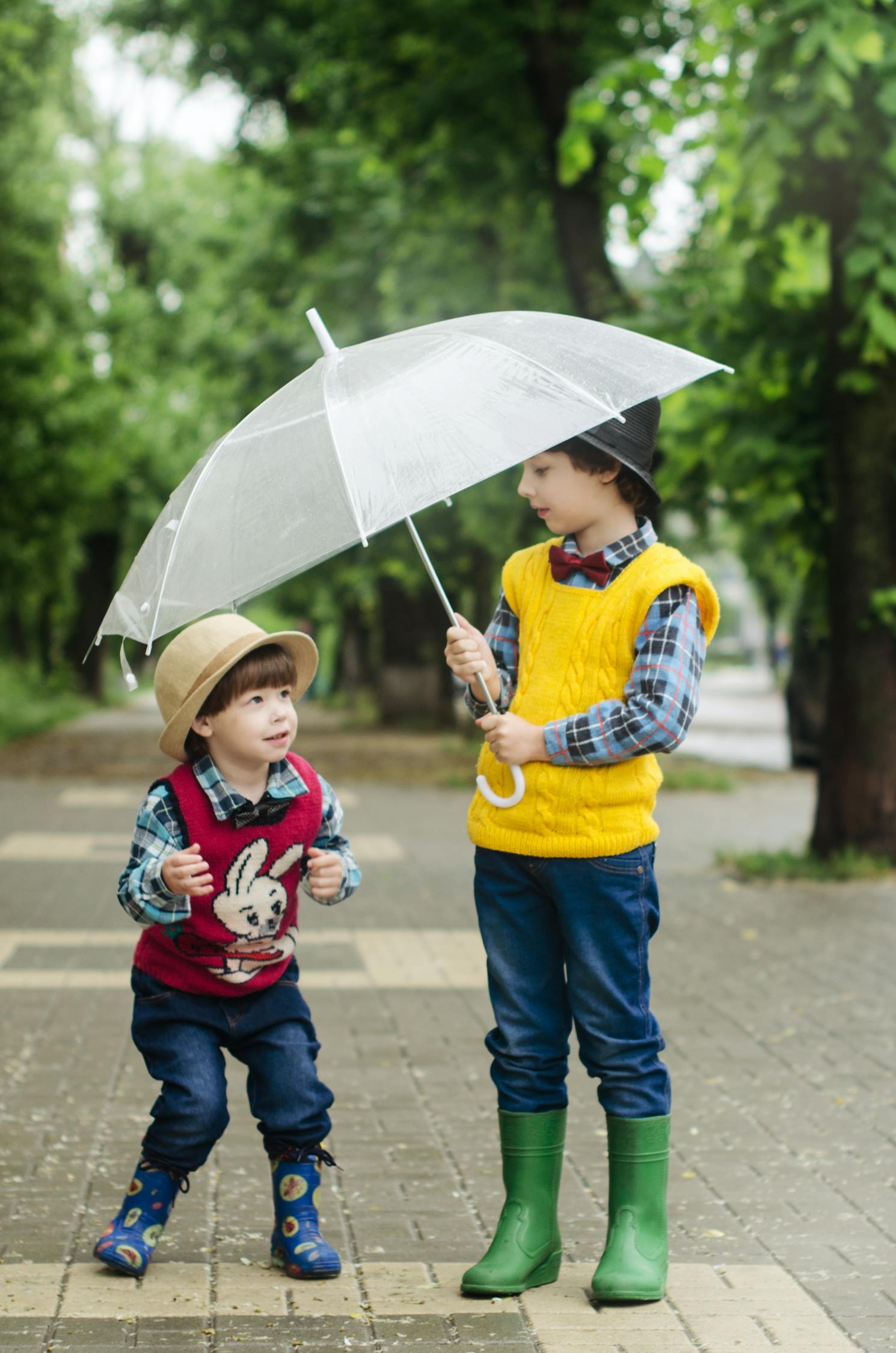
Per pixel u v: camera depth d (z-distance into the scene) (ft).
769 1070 17.33
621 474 10.37
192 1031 10.92
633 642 10.19
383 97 51.57
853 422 31.53
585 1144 14.67
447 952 24.64
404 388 9.55
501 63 45.78
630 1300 10.33
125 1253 10.81
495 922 10.61
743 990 21.50
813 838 33.96
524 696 10.44
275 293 75.46
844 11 25.91
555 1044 10.72
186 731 10.54
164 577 9.66
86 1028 19.13
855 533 32.12
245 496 9.52
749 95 28.02
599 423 9.36
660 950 24.47
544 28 44.70
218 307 81.76
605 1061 10.43
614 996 10.28
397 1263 11.32
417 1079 17.01
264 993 11.13
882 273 27.86
